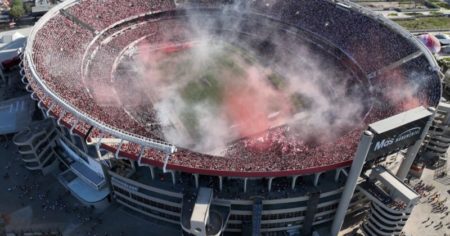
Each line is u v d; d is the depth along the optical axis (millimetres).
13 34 128375
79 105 83938
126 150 69438
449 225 77188
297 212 72062
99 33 121812
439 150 90938
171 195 70875
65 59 103188
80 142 79188
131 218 78062
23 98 105125
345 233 76125
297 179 72688
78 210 78875
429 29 152500
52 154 87000
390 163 77062
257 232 70438
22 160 89812
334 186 70750
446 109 84875
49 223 76375
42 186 83812
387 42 108688
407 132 65188
